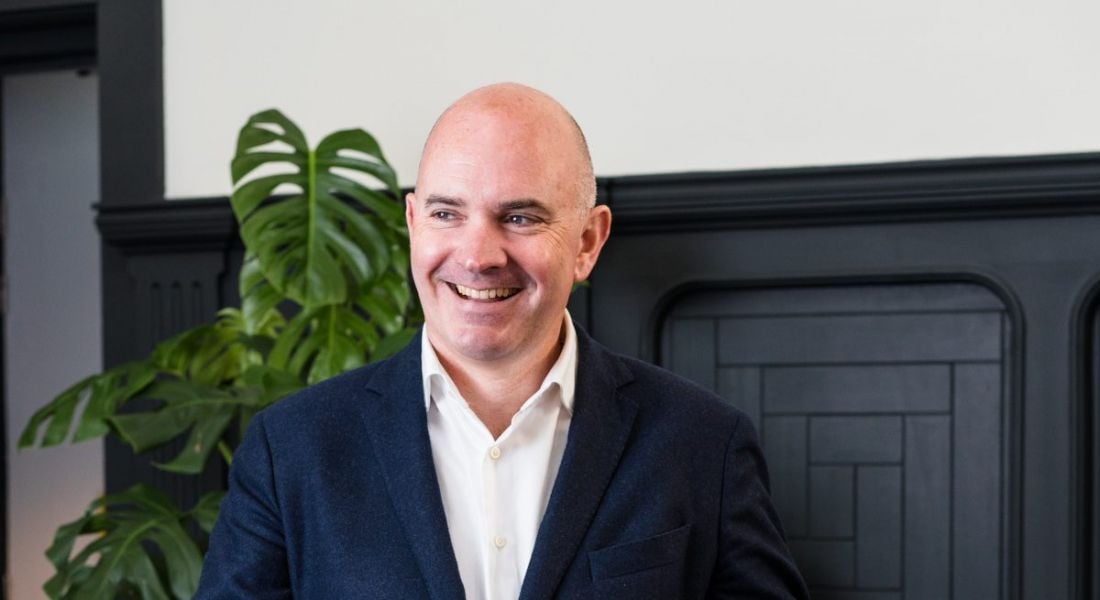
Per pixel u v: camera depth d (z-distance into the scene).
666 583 1.46
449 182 1.38
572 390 1.54
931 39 2.63
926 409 2.70
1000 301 2.66
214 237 2.96
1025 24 2.58
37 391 4.38
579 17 2.81
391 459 1.48
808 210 2.64
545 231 1.40
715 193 2.68
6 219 4.34
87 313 4.36
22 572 4.31
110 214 3.01
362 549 1.44
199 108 3.04
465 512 1.50
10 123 4.40
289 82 2.99
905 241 2.64
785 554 1.58
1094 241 2.54
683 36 2.76
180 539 2.33
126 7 3.06
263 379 2.34
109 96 3.07
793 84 2.70
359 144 2.53
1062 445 2.56
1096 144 2.55
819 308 2.76
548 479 1.52
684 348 2.83
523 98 1.41
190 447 2.29
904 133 2.64
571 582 1.43
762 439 2.79
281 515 1.50
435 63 2.91
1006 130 2.60
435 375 1.51
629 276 2.78
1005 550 2.64
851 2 2.67
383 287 2.54
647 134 2.78
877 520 2.72
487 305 1.41
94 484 4.33
